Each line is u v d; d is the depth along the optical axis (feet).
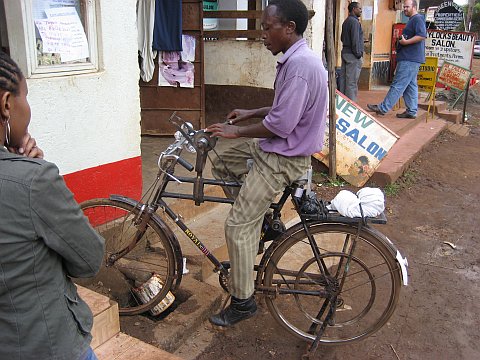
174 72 19.83
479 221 17.26
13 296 4.10
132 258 11.31
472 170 22.90
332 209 9.30
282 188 9.01
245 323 10.75
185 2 19.29
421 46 25.96
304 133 8.66
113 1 11.05
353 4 26.32
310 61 8.27
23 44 9.61
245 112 9.96
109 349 8.60
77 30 10.64
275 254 9.46
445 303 12.01
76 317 4.56
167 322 10.00
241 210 8.84
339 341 9.80
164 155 9.21
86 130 11.00
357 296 11.98
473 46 32.83
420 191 19.90
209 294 10.85
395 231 16.17
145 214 9.53
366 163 19.38
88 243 4.45
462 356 10.09
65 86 10.38
